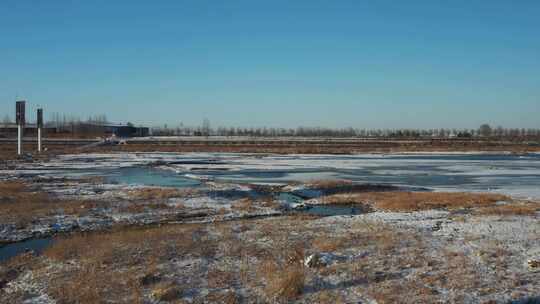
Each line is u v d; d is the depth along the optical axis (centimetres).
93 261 1250
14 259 1326
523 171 4338
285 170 4447
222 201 2472
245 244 1447
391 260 1251
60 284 1086
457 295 975
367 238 1523
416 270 1160
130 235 1568
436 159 6003
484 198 2484
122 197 2542
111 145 8794
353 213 2206
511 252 1318
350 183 3262
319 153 7150
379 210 2242
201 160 5753
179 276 1134
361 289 1025
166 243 1450
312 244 1448
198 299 982
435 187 3175
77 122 16300
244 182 3444
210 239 1519
